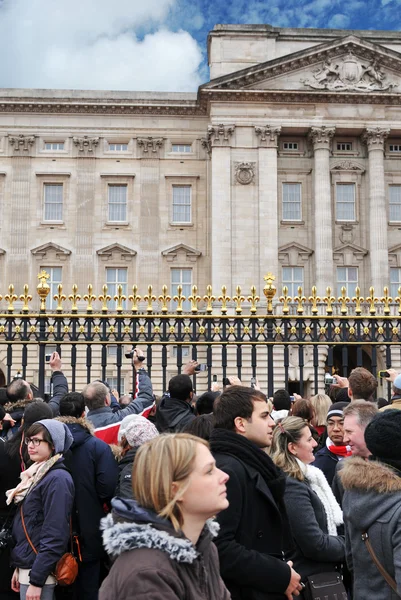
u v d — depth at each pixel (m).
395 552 5.18
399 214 55.44
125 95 55.38
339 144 55.59
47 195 55.19
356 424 7.00
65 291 53.78
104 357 15.34
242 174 52.97
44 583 7.21
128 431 8.18
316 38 55.78
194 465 4.30
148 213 55.00
